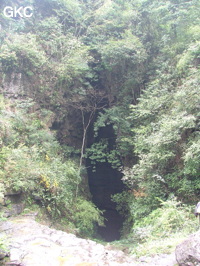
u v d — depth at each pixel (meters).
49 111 11.85
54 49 11.89
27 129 10.07
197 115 7.22
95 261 4.28
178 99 7.95
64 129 13.20
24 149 8.64
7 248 4.55
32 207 7.99
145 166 7.93
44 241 5.20
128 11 12.99
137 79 12.22
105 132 15.65
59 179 8.78
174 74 9.94
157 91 9.91
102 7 13.61
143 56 11.71
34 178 8.19
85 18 13.80
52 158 9.88
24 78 11.33
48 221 8.02
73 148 13.26
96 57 13.23
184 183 7.00
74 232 8.48
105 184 16.97
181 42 10.46
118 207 12.04
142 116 10.00
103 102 14.04
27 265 3.96
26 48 10.86
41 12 13.09
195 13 10.23
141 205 8.34
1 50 10.72
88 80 13.59
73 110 13.55
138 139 9.31
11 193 7.46
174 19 11.12
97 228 12.59
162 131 7.51
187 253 3.35
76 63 11.50
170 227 5.57
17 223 6.54
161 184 7.86
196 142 6.91
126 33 12.27
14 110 10.52
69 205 9.16
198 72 8.11
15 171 7.85
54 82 12.06
